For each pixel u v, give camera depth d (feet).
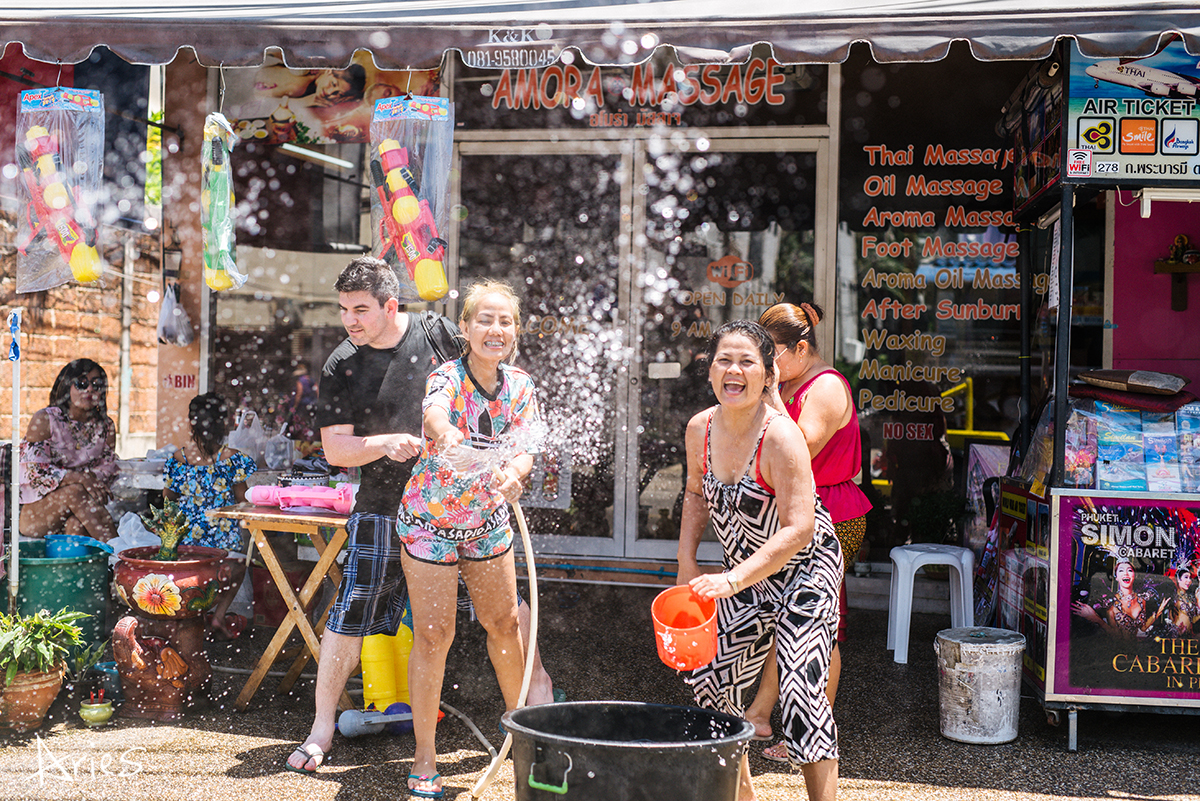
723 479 8.34
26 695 10.90
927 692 12.96
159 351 19.98
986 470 15.98
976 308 17.85
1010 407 17.72
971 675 11.02
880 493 18.04
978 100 17.79
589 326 19.51
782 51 10.50
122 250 23.26
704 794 6.61
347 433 10.18
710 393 19.19
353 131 19.12
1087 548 11.07
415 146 12.64
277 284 19.77
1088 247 16.49
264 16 11.18
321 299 19.70
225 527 14.34
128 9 11.46
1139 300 16.38
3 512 12.38
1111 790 9.80
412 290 12.73
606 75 19.16
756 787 9.73
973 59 17.76
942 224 17.95
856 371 18.20
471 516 9.37
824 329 18.28
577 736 7.55
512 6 11.10
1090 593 11.04
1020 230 14.92
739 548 8.46
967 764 10.44
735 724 7.16
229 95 19.43
